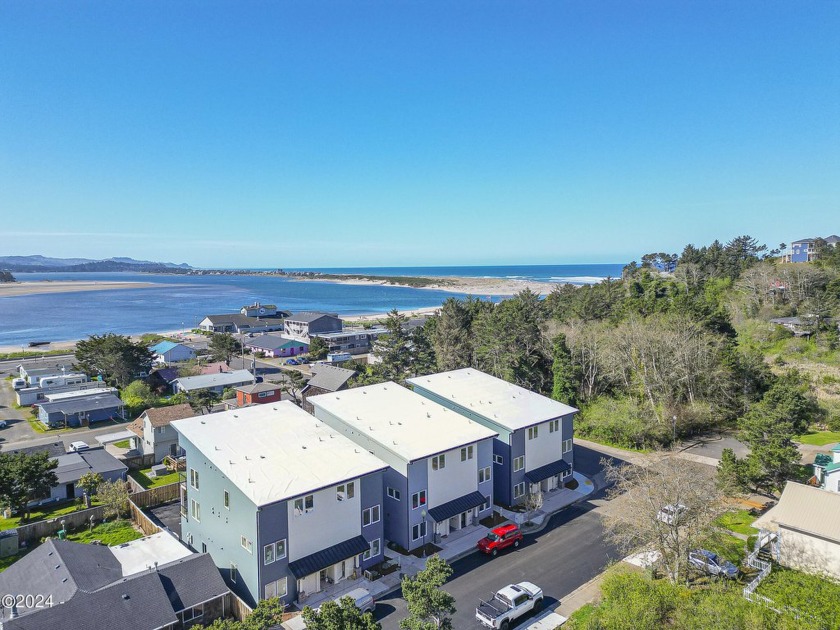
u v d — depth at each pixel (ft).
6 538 102.27
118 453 162.71
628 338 178.81
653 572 87.35
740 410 173.68
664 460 102.94
